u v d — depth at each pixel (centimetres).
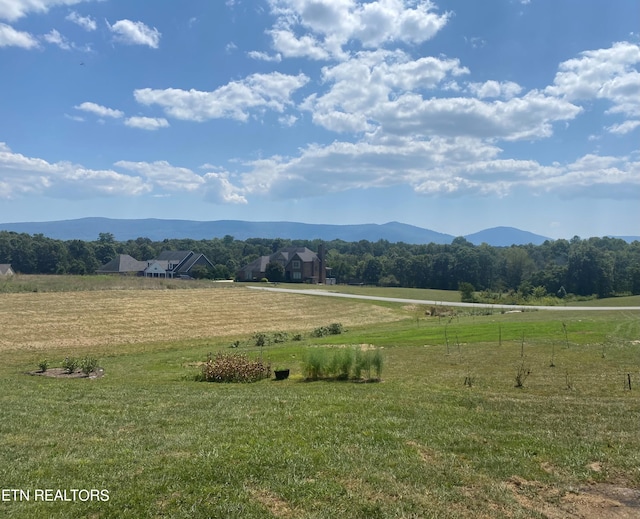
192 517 576
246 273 9856
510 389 1412
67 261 11250
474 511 605
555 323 3209
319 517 580
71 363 2036
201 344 3095
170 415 1093
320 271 10056
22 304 4103
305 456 775
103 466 735
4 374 1958
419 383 1546
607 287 8581
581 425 982
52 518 573
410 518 585
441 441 873
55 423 1019
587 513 609
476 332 2852
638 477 714
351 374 1725
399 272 11138
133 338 3216
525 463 766
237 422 1012
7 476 697
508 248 11312
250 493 640
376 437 891
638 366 1727
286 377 1780
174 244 15250
